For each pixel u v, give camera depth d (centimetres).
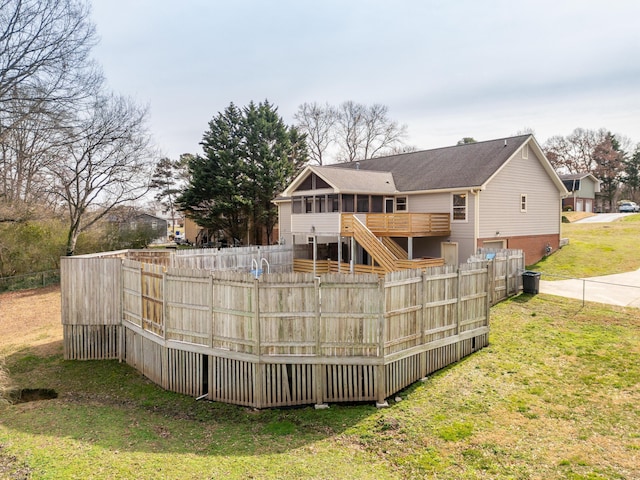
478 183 1948
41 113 2092
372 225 2028
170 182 5391
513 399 824
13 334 1575
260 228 3738
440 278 983
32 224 2694
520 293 1581
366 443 705
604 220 3481
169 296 1020
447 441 690
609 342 1066
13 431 766
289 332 878
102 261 1259
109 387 1072
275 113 3681
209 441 735
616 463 601
